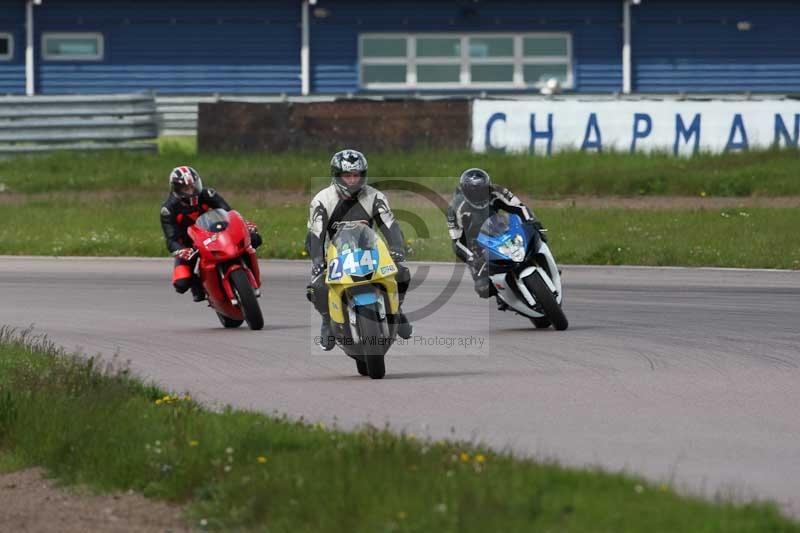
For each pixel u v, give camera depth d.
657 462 26.97
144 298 58.91
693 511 20.66
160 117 110.31
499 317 52.16
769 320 49.72
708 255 69.12
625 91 136.25
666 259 69.12
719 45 135.88
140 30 136.38
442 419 31.83
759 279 63.34
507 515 20.30
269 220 83.56
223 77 136.50
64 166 104.81
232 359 42.28
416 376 38.62
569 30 136.38
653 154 102.56
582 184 95.00
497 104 104.19
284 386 37.00
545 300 46.00
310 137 105.88
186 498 24.70
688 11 136.50
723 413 32.31
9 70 136.50
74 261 73.50
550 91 128.12
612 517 20.20
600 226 79.00
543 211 85.44
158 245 76.25
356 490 21.95
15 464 28.08
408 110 104.69
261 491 22.86
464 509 20.34
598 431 30.23
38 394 31.58
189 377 38.72
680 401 33.97
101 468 26.64
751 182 94.06
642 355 41.84
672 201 91.75
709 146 103.12
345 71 136.38
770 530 19.88
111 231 80.81
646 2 136.12
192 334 48.19
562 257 69.94
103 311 54.69
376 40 136.12
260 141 106.38
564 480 22.58
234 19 136.38
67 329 49.53
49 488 26.30
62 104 108.00
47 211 89.00
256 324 48.41
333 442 26.16
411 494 21.70
